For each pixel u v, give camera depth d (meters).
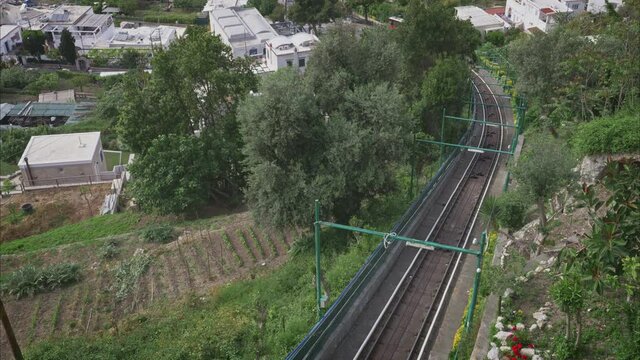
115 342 25.09
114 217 41.44
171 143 39.44
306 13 80.62
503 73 60.41
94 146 49.94
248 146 30.33
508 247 24.55
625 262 14.57
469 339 19.55
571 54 36.06
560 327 17.83
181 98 41.50
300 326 22.62
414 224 31.22
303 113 29.39
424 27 46.56
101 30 93.19
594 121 27.92
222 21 80.88
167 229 36.31
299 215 29.25
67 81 79.62
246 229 35.34
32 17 102.50
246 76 41.59
